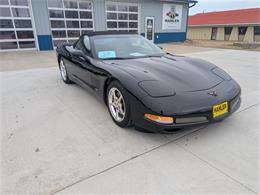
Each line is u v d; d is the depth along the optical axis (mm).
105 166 1671
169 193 1401
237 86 2348
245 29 22922
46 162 1722
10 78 4652
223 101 1982
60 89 3805
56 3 9406
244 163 1702
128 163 1707
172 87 1974
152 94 1874
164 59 2768
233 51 10391
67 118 2566
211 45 14133
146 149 1903
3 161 1737
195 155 1812
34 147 1941
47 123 2438
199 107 1846
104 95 2551
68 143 2008
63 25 9906
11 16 8633
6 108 2900
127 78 2076
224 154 1824
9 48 9047
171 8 13969
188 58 2928
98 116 2613
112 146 1950
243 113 2674
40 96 3408
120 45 3062
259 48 12102
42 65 6211
